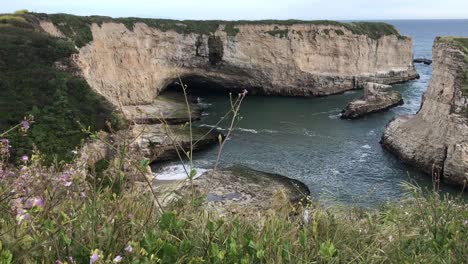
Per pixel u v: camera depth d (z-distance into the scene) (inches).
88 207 173.3
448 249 199.2
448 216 244.1
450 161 1139.9
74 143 947.3
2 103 986.1
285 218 218.4
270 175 1103.6
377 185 1098.7
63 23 1736.0
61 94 1069.8
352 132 1637.6
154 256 149.9
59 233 153.8
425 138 1270.9
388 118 1840.6
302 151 1402.6
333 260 178.1
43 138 921.5
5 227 150.7
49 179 176.6
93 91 1136.8
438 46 1385.3
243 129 1676.9
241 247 178.5
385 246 204.8
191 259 158.6
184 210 201.3
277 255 170.7
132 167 213.2
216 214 217.5
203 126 1673.2
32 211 148.7
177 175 1143.0
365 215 275.0
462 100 1212.5
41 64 1168.8
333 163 1285.7
